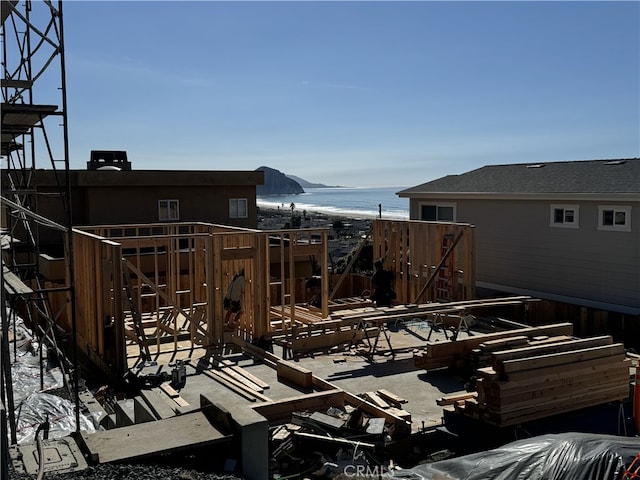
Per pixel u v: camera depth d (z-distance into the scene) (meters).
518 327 13.09
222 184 24.39
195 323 12.09
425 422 8.42
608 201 14.52
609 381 8.73
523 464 5.82
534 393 7.98
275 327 13.27
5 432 4.71
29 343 11.90
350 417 7.79
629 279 14.21
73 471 4.89
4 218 18.81
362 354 11.72
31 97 10.92
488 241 17.98
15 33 11.64
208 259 11.99
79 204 22.56
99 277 11.45
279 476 6.94
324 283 13.37
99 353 11.68
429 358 10.27
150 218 23.38
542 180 17.25
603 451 5.57
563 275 15.84
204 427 5.65
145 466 5.04
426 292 16.14
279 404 8.27
